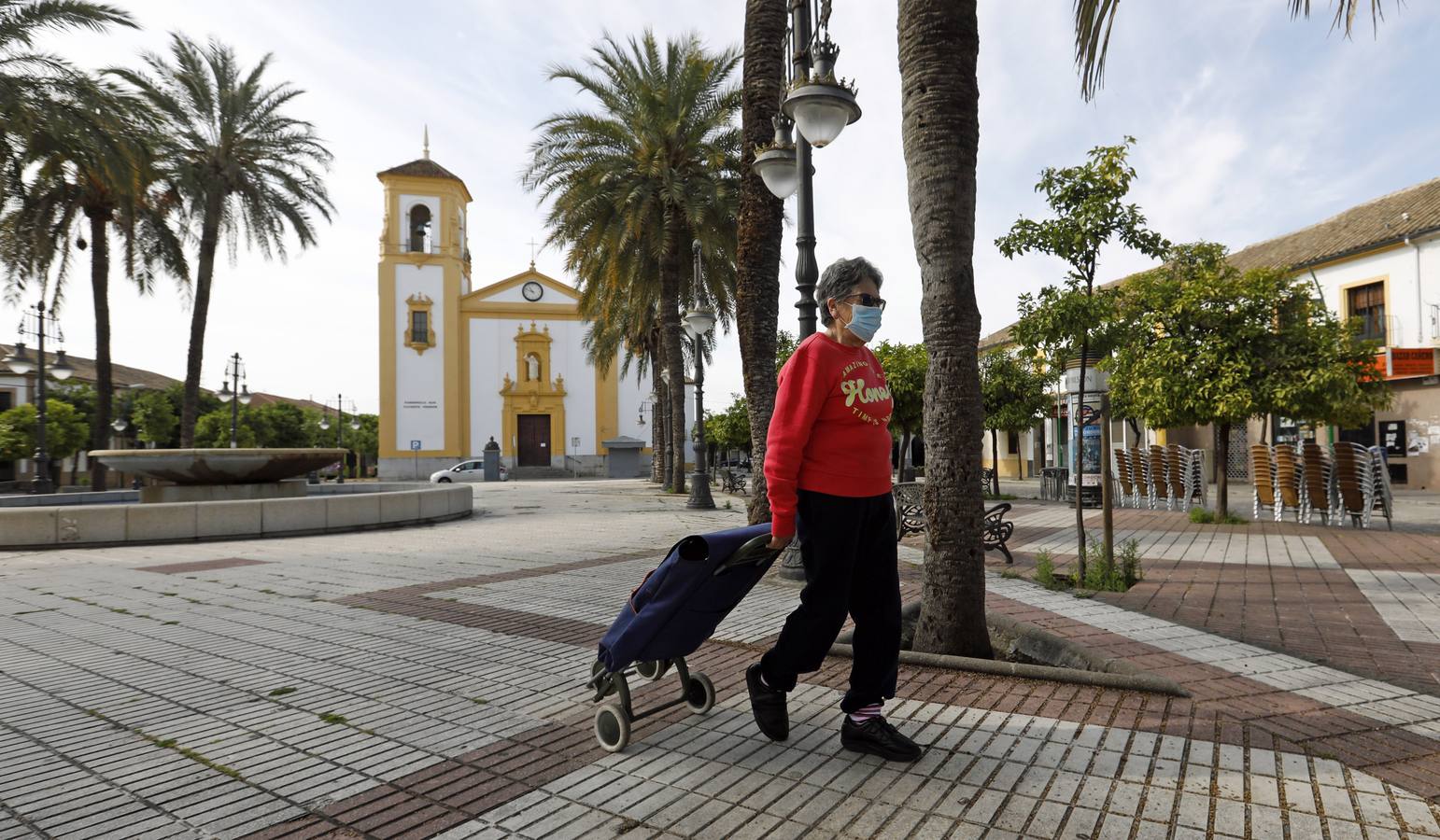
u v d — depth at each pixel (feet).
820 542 8.89
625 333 94.32
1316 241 78.59
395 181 149.07
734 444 128.47
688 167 62.49
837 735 9.95
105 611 19.49
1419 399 63.72
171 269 66.90
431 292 150.51
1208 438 82.84
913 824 7.48
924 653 12.89
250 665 14.10
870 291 9.12
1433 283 63.21
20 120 49.49
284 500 38.99
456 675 13.34
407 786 8.71
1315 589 20.36
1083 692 11.35
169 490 44.86
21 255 60.70
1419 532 33.47
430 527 44.24
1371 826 7.20
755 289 25.81
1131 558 21.99
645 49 63.36
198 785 8.82
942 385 13.01
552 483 123.65
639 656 9.31
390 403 147.64
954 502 13.00
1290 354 37.42
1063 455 99.30
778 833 7.36
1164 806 7.68
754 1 26.32
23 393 138.00
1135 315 36.24
